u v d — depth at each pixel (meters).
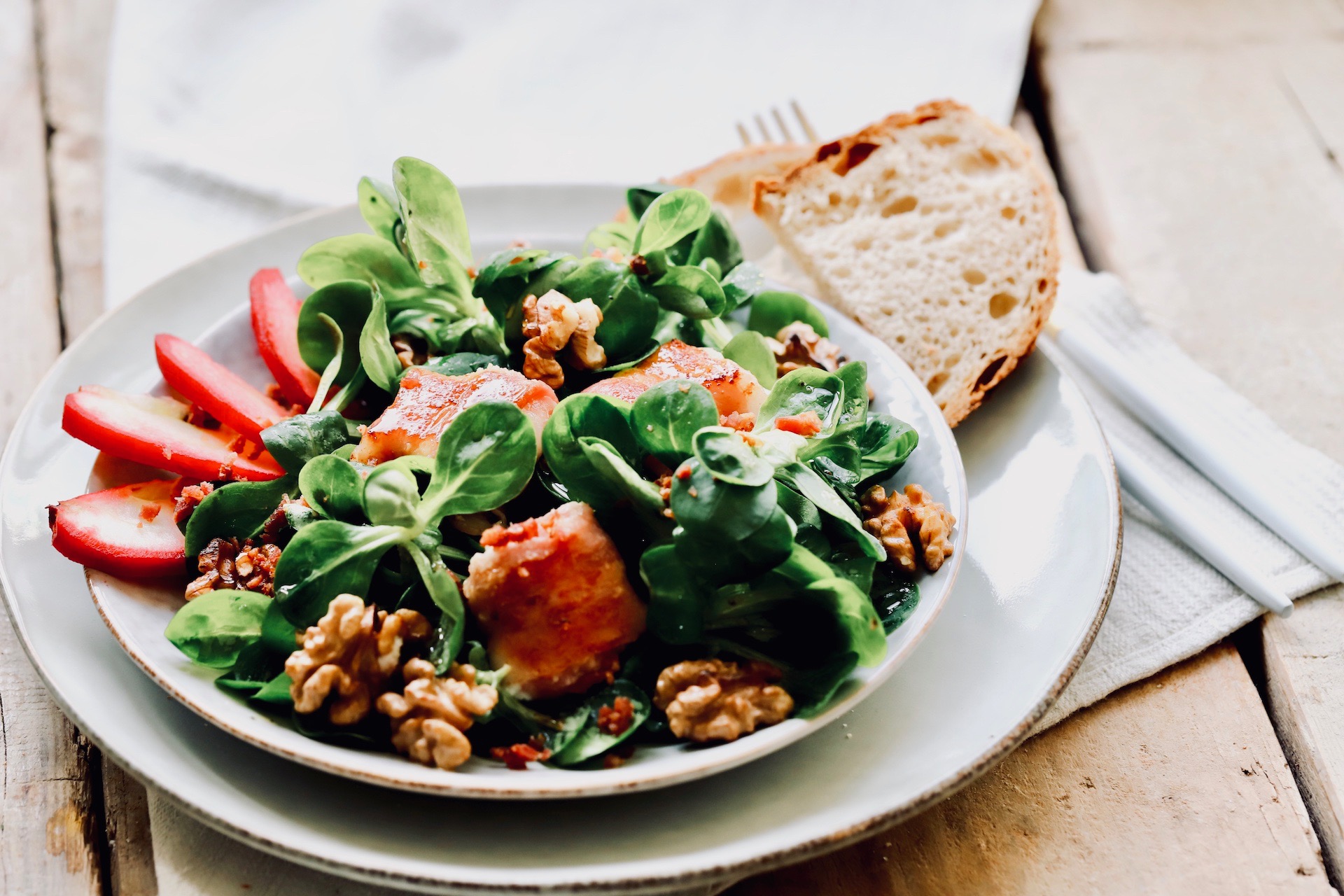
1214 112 0.80
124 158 0.72
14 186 0.74
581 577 0.49
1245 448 0.62
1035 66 0.85
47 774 0.52
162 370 0.57
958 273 0.64
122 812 0.51
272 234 0.65
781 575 0.49
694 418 0.50
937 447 0.55
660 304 0.56
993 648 0.53
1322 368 0.66
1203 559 0.57
